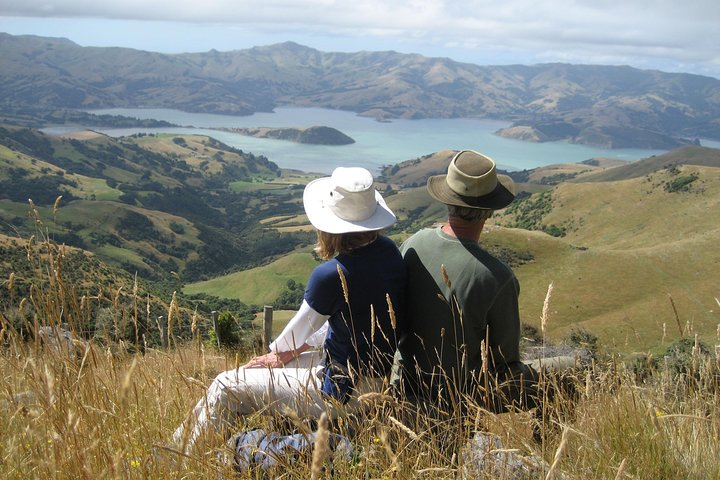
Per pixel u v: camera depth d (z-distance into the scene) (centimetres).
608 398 256
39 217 236
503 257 11112
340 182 298
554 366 301
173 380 266
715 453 224
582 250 11006
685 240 11069
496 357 295
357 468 208
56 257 236
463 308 286
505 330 293
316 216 301
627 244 16375
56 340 223
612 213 18288
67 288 232
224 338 655
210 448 206
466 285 287
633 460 218
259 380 280
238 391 270
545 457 225
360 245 302
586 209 18762
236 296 16638
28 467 176
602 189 19500
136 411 219
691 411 251
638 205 17938
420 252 308
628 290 9906
